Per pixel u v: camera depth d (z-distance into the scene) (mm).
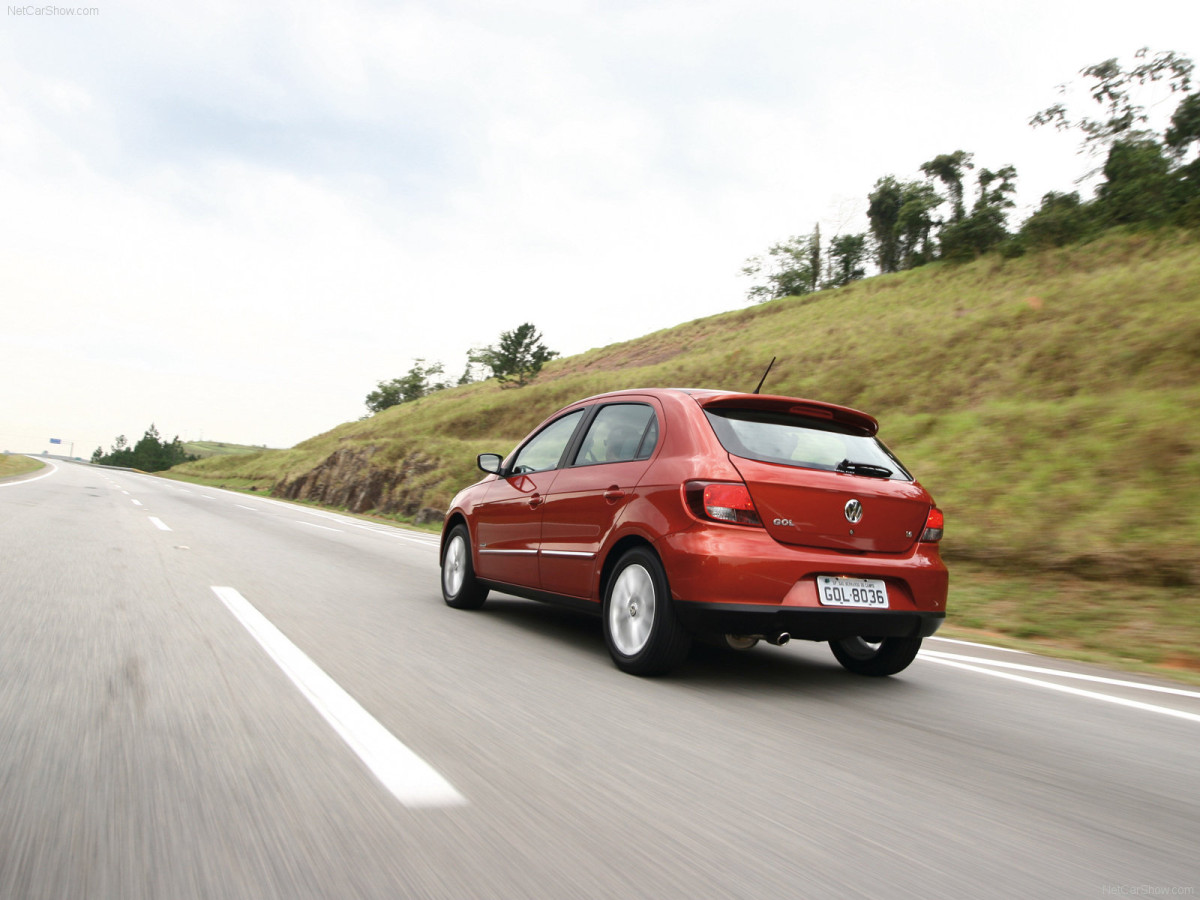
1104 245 37594
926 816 2424
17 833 1995
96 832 2021
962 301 36312
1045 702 4094
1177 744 3400
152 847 1954
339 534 13516
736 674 4344
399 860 1951
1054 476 10617
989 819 2430
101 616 4824
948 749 3156
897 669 4441
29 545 8320
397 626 5086
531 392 58375
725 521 3791
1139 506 8734
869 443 4477
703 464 3912
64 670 3566
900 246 77312
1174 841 2328
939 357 22453
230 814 2164
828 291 66250
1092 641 6285
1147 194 39688
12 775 2363
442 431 57844
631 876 1932
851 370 24953
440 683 3689
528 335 76562
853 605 3887
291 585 6648
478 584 5895
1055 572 8328
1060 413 13188
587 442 4988
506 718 3207
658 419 4395
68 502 16703
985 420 14375
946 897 1904
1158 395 12836
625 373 52594
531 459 5551
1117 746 3328
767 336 51812
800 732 3270
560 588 4805
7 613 4797
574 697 3602
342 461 35656
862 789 2631
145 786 2328
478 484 6160
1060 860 2154
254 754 2629
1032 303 24266
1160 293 19562
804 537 3881
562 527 4824
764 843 2162
